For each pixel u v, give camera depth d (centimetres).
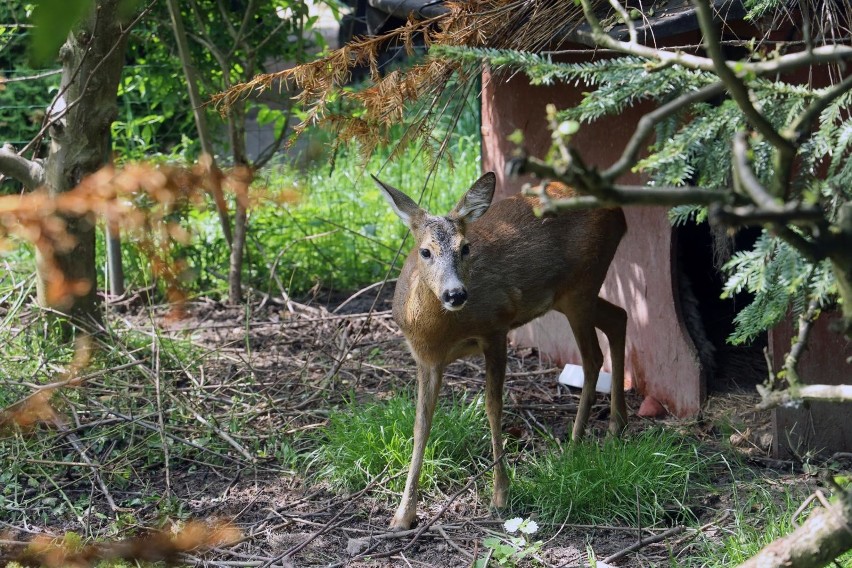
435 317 521
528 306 575
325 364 737
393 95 517
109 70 680
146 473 576
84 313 702
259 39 952
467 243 525
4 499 531
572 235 593
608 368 712
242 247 875
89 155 692
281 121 965
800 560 254
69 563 222
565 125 172
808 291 286
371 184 1134
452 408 622
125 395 639
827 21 430
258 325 827
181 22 824
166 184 180
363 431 568
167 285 198
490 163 783
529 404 673
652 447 544
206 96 930
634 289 671
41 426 597
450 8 545
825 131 289
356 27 1080
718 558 447
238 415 634
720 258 620
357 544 487
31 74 1016
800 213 160
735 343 313
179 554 235
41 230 171
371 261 963
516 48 527
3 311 784
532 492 526
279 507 531
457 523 512
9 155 701
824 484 499
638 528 480
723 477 551
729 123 277
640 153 611
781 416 569
